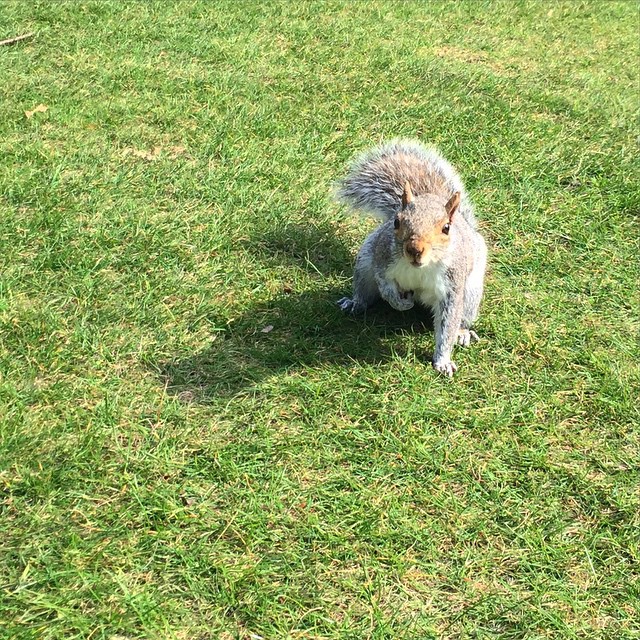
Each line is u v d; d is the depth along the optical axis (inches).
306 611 27.9
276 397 34.1
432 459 32.2
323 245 41.9
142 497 30.1
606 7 84.6
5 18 62.7
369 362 36.0
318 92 56.0
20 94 51.7
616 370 36.1
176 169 45.9
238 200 44.1
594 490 31.7
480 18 77.0
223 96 53.7
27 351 34.4
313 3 74.9
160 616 27.3
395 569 29.1
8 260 38.5
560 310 39.2
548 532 30.4
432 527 30.3
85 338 35.1
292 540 29.7
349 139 50.3
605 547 30.2
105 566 28.4
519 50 69.3
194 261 39.9
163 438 31.9
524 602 28.6
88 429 31.8
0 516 29.2
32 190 42.6
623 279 41.1
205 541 29.3
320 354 36.2
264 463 31.7
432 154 40.1
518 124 53.5
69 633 26.9
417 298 36.6
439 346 35.7
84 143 47.4
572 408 34.6
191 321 36.9
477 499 31.2
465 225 36.9
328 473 31.7
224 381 34.5
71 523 29.2
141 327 36.3
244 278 39.6
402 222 34.0
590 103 57.4
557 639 27.9
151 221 41.9
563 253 42.7
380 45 65.6
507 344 37.4
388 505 30.7
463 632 27.8
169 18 66.9
